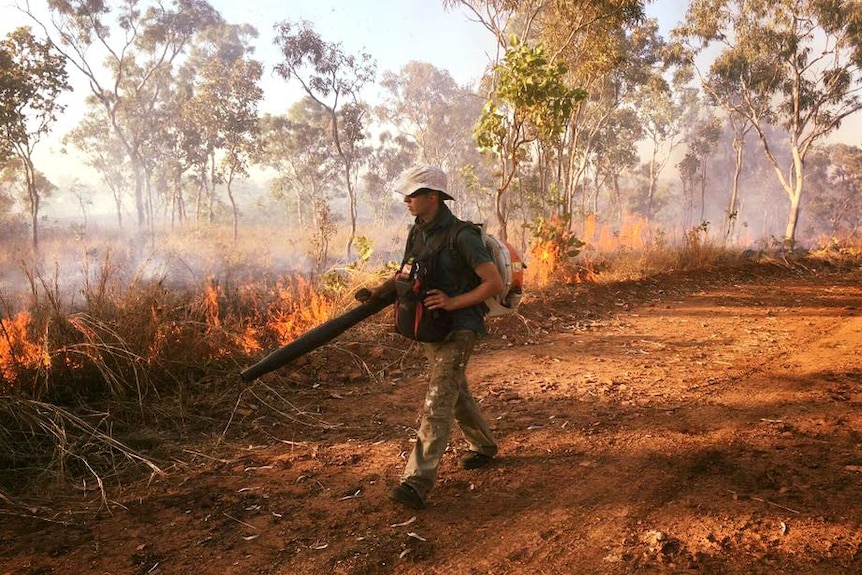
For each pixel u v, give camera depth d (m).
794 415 4.58
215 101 35.66
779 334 7.72
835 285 12.73
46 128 23.66
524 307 8.60
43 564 2.80
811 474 3.54
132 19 35.78
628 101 37.06
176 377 4.95
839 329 7.92
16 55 23.33
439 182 3.26
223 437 4.27
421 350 6.41
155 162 42.25
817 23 28.75
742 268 14.41
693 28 30.75
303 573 2.73
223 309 6.91
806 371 5.87
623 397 5.17
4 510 3.27
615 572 2.67
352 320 3.31
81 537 3.04
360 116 37.66
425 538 3.00
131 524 3.16
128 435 4.15
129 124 38.84
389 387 5.45
